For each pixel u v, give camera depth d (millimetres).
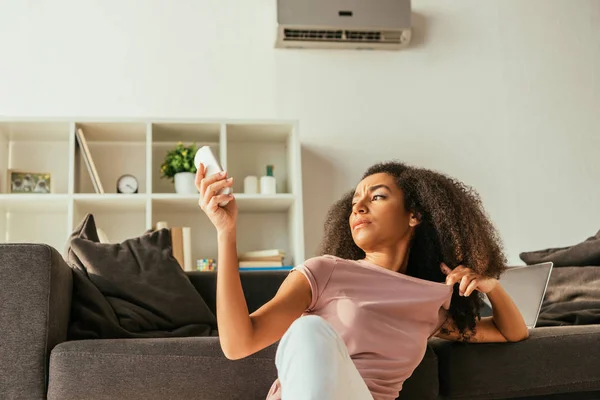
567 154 4242
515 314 1762
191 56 4055
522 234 4117
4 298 1748
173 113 3992
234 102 4047
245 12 4141
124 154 3963
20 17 3957
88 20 4008
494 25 4332
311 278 1392
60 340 1876
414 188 1612
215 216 1239
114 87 3965
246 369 1728
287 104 4086
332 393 1008
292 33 4047
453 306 1640
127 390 1687
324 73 4141
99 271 2244
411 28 4191
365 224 1558
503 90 4266
